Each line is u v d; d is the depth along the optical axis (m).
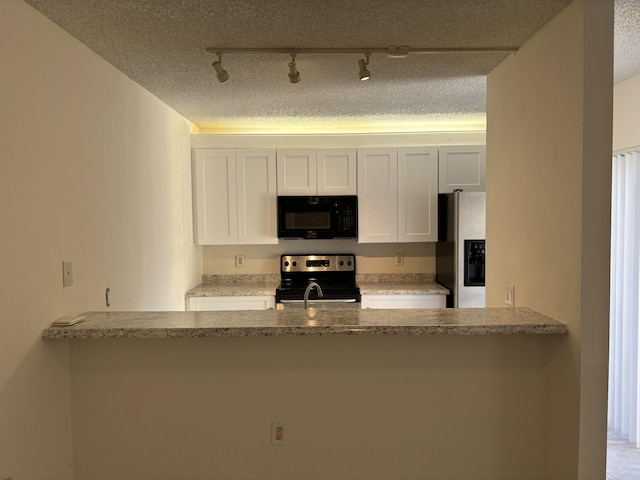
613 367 3.00
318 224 3.94
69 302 1.88
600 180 1.64
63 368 1.88
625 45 2.14
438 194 3.97
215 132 4.21
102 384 1.93
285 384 1.94
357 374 1.94
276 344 1.92
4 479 1.52
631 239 2.83
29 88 1.62
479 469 1.97
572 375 1.72
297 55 2.21
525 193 2.10
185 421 1.95
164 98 3.04
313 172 3.96
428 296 3.78
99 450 1.95
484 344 1.94
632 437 2.86
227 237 3.97
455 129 4.20
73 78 1.92
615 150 2.92
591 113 1.63
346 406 1.95
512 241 2.24
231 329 1.71
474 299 3.58
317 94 2.99
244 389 1.94
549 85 1.86
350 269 4.25
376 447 1.96
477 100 3.18
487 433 1.96
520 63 2.13
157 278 3.00
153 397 1.94
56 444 1.83
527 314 1.93
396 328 1.72
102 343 1.92
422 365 1.94
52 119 1.76
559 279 1.81
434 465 1.97
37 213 1.67
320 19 1.83
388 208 3.99
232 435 1.95
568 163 1.73
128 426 1.94
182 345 1.92
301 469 1.96
